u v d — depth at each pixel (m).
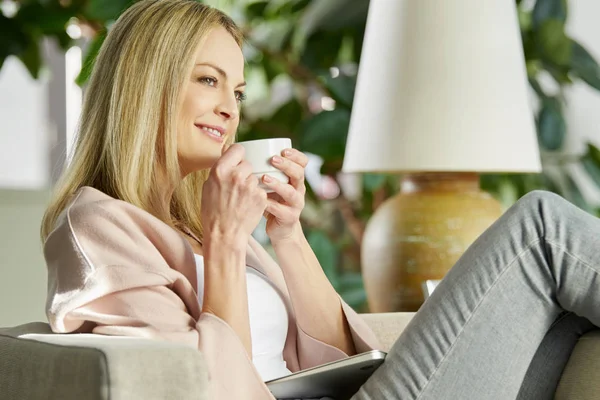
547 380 2.20
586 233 2.06
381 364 2.12
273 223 2.43
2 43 4.62
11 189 3.67
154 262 2.07
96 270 2.03
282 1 4.88
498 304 2.07
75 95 6.08
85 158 2.31
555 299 2.11
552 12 4.53
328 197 5.45
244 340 2.06
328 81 4.58
